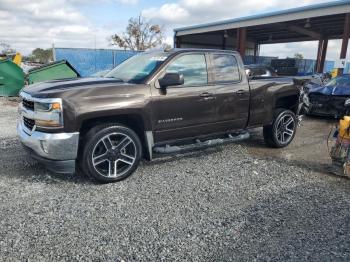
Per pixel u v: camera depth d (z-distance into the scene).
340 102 9.45
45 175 4.65
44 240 3.04
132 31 41.91
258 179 4.73
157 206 3.79
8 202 3.79
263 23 22.08
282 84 6.33
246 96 5.70
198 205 3.84
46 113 4.05
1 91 13.59
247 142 6.91
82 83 4.55
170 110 4.82
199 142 5.34
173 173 4.89
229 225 3.40
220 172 4.98
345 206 3.92
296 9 19.52
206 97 5.17
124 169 4.59
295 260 2.85
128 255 2.85
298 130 8.43
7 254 2.81
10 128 7.77
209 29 26.62
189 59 5.09
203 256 2.87
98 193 4.11
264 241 3.12
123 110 4.36
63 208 3.68
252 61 34.69
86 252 2.87
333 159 5.05
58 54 20.61
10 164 5.06
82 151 4.27
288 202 3.99
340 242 3.14
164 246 3.00
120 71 5.35
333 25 24.70
